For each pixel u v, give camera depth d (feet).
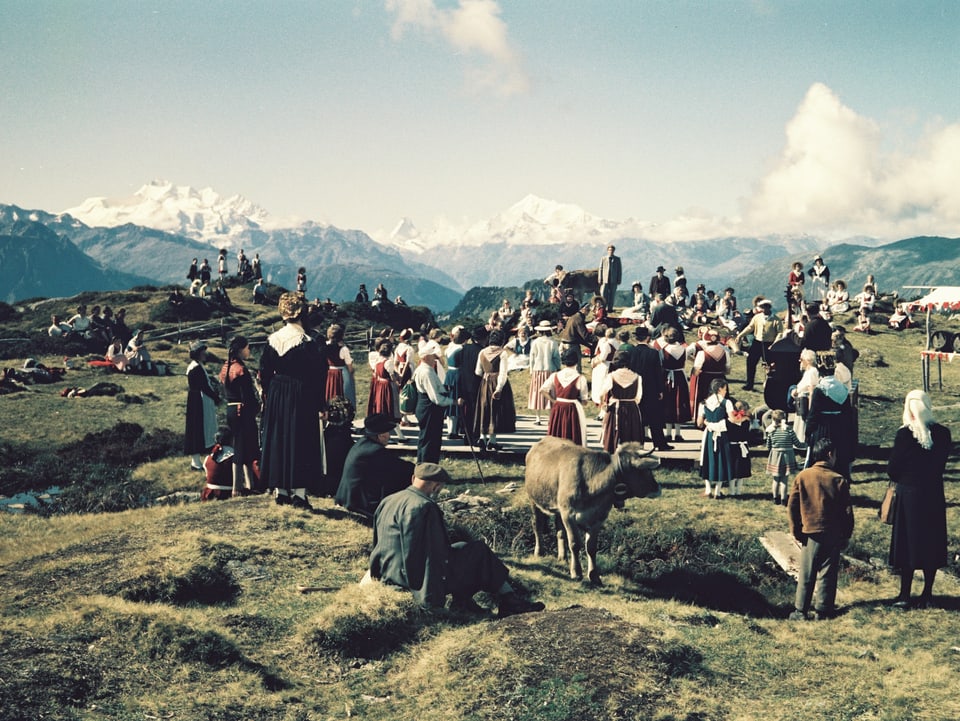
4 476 55.42
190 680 20.61
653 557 35.99
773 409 53.78
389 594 25.95
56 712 17.93
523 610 26.27
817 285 132.36
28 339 115.85
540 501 32.58
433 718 19.77
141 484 53.93
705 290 122.21
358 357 118.93
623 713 19.67
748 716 19.97
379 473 32.68
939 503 28.55
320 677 22.18
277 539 32.96
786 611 30.76
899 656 24.30
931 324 119.44
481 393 49.60
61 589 26.63
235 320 152.25
